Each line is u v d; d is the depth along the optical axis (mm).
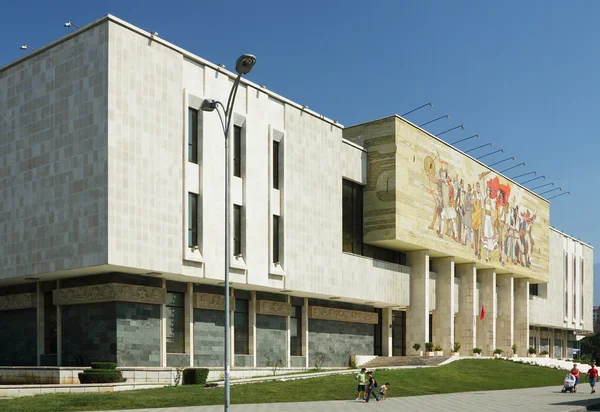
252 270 45594
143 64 39438
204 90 43469
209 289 45500
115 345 39000
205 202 42312
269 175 48062
